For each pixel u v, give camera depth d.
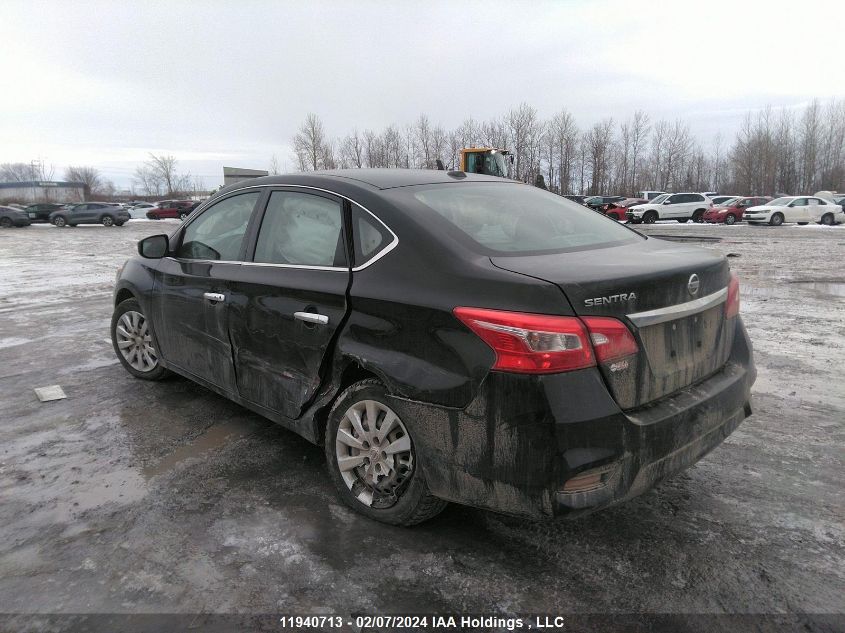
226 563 2.41
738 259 13.38
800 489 2.96
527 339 2.07
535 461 2.10
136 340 4.60
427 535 2.61
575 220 3.12
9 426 3.83
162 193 111.69
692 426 2.34
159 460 3.35
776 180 73.94
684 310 2.36
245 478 3.14
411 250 2.53
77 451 3.47
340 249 2.82
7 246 20.64
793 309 7.46
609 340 2.11
